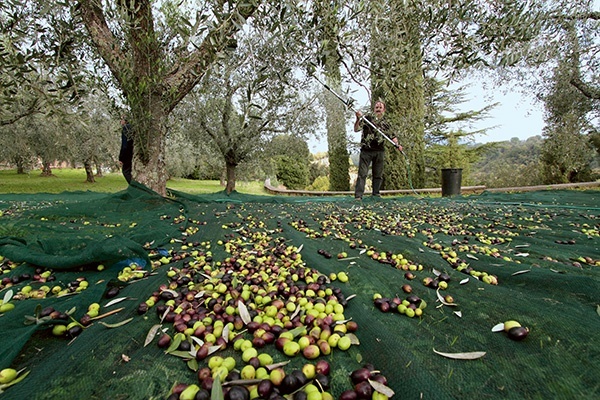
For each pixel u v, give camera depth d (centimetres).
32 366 137
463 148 2241
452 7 235
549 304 183
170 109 559
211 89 812
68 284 224
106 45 424
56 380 123
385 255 299
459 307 190
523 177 1499
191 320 171
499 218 500
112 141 1470
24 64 231
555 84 805
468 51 246
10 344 137
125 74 420
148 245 322
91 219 447
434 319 178
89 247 243
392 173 1299
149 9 416
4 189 1334
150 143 546
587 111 881
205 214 538
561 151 971
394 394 120
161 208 528
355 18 238
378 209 616
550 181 1348
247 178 1239
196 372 135
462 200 807
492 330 160
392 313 187
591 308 178
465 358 140
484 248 307
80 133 1329
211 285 220
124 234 339
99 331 158
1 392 117
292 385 121
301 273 243
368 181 1856
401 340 154
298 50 235
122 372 132
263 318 176
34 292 207
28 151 1399
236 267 264
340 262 281
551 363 134
